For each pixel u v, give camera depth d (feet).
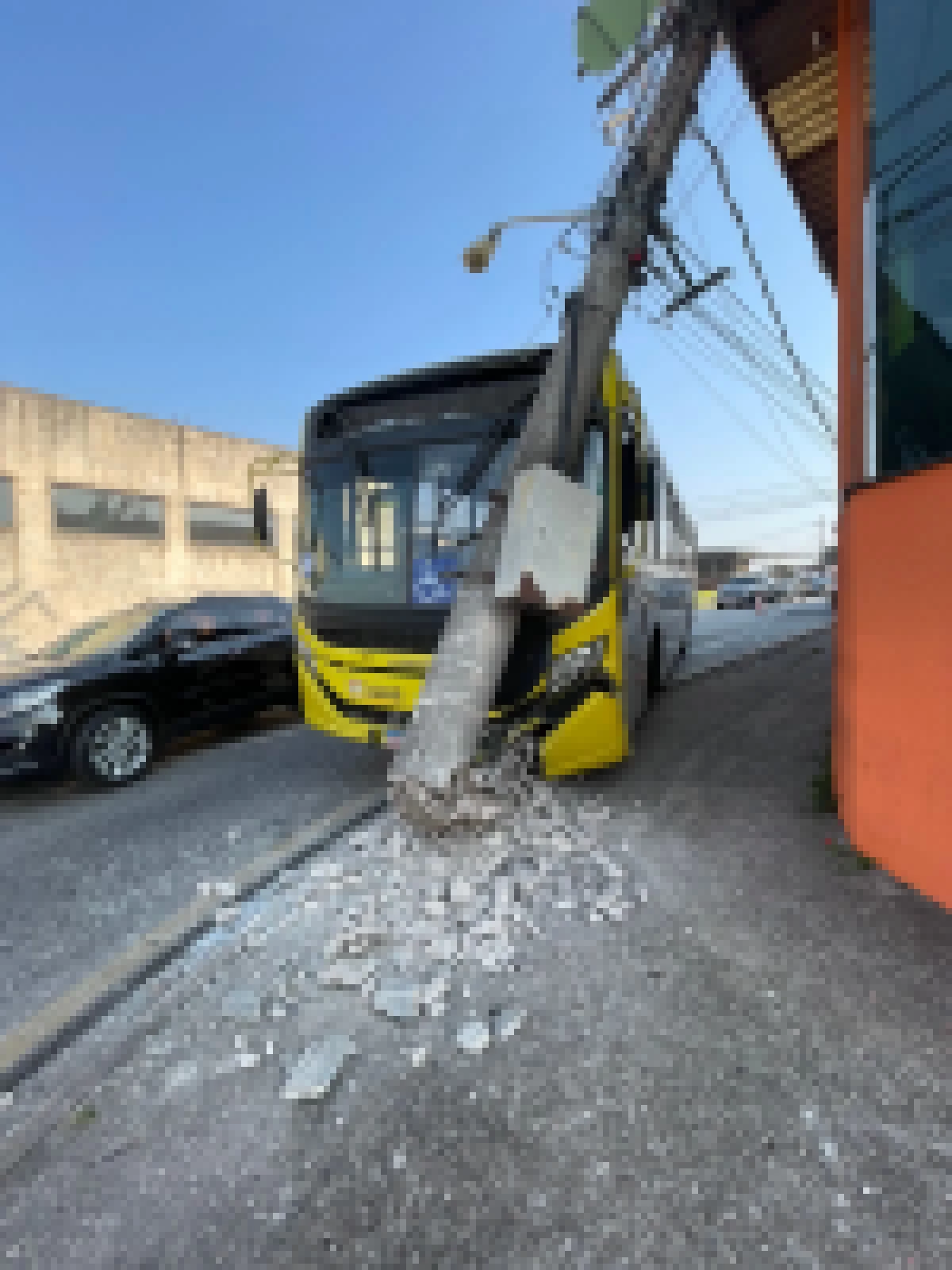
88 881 12.59
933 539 9.43
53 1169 6.22
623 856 12.01
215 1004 8.54
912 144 11.59
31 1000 8.91
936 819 9.62
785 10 14.56
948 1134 6.01
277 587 64.80
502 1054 7.32
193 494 57.72
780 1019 7.63
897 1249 5.01
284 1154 6.21
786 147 19.36
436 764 12.23
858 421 12.57
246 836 14.37
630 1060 7.14
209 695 21.88
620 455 16.49
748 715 22.97
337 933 9.95
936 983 8.08
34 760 17.53
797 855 11.64
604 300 14.28
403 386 16.31
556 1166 5.90
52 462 48.85
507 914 10.12
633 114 15.87
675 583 31.40
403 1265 5.11
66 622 49.70
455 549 15.14
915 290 11.46
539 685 13.89
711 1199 5.50
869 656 11.16
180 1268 5.19
